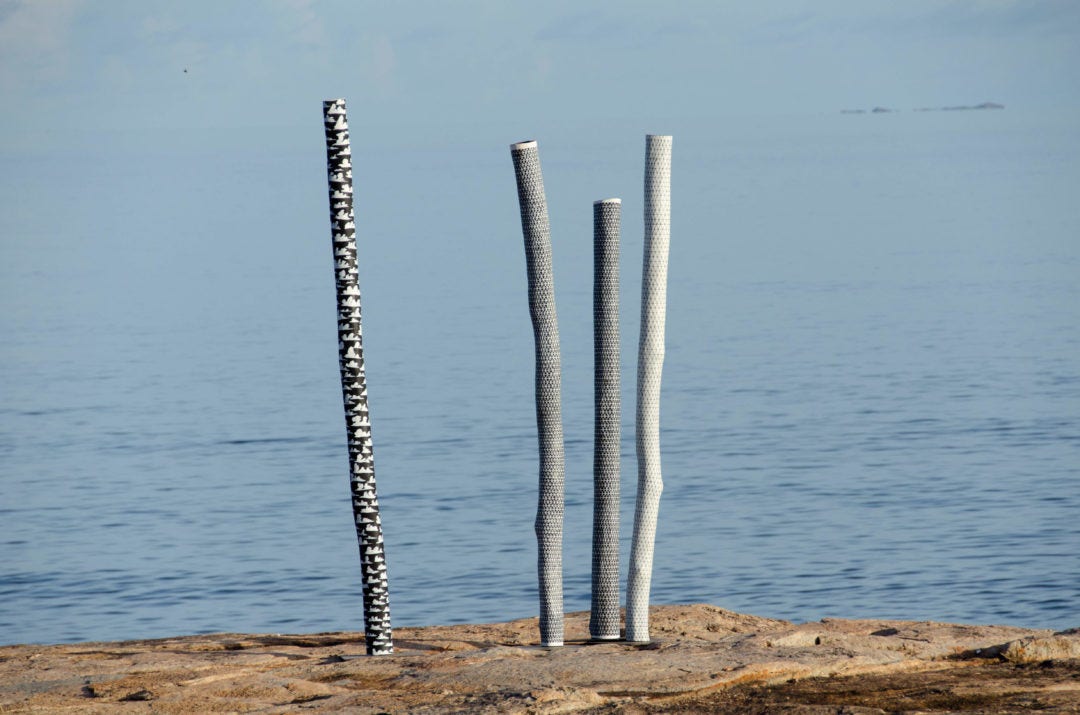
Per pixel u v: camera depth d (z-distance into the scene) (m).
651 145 19.91
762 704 15.26
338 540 59.41
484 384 111.50
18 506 68.62
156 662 18.58
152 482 75.00
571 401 102.19
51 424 98.06
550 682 16.33
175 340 152.12
